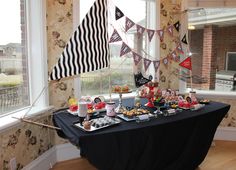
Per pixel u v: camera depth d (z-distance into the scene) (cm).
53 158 278
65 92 282
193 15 360
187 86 377
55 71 190
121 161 187
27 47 256
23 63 255
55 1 266
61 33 273
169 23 353
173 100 267
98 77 323
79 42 200
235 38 384
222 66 393
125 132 181
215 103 277
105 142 175
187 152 233
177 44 349
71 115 224
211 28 388
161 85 356
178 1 354
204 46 381
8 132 205
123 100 299
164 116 221
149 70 352
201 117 229
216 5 355
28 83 261
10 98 238
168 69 361
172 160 229
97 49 212
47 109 256
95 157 174
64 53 194
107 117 207
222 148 327
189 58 289
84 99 251
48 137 269
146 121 204
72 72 198
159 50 347
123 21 302
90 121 192
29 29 254
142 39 349
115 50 336
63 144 288
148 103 251
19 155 222
